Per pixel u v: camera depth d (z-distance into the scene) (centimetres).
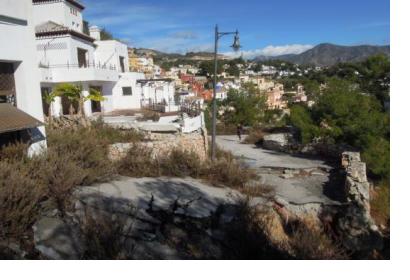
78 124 1638
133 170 1325
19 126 996
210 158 1695
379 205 1507
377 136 1998
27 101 1148
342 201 1354
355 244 1190
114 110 2969
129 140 1552
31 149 1143
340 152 1997
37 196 809
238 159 1959
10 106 1093
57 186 899
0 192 726
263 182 1533
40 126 1195
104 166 1223
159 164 1384
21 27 1121
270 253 795
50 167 959
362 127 2012
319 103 2206
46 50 2516
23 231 730
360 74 3328
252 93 3656
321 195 1427
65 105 2562
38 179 920
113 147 1411
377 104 2230
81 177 1026
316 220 1270
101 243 689
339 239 1109
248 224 909
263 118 3669
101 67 2948
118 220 766
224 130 3425
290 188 1510
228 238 882
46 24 2630
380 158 1803
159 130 1714
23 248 691
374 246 1195
